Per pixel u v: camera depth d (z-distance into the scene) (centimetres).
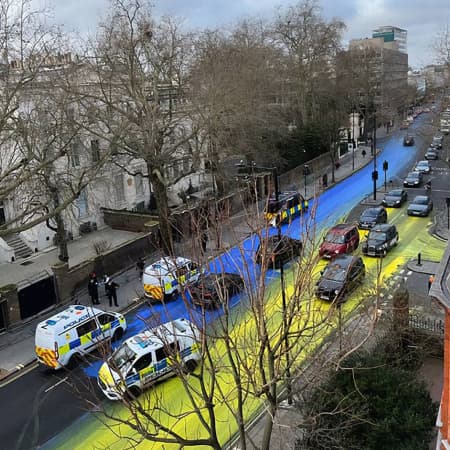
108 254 3225
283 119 5722
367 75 8350
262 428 1708
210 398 1047
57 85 3431
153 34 3722
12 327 2652
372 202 4603
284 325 1090
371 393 1372
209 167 4466
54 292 2894
